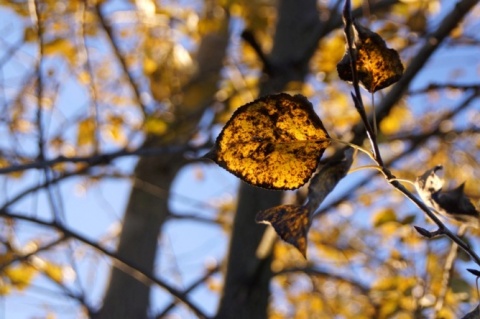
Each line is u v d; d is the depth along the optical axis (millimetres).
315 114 818
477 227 791
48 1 2672
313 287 3082
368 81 834
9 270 2609
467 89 1726
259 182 827
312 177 820
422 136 2078
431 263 1806
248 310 1927
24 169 1873
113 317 2900
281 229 794
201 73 3141
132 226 3133
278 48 2275
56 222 2016
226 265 2014
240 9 2803
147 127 2461
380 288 2062
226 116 2480
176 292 1973
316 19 2363
